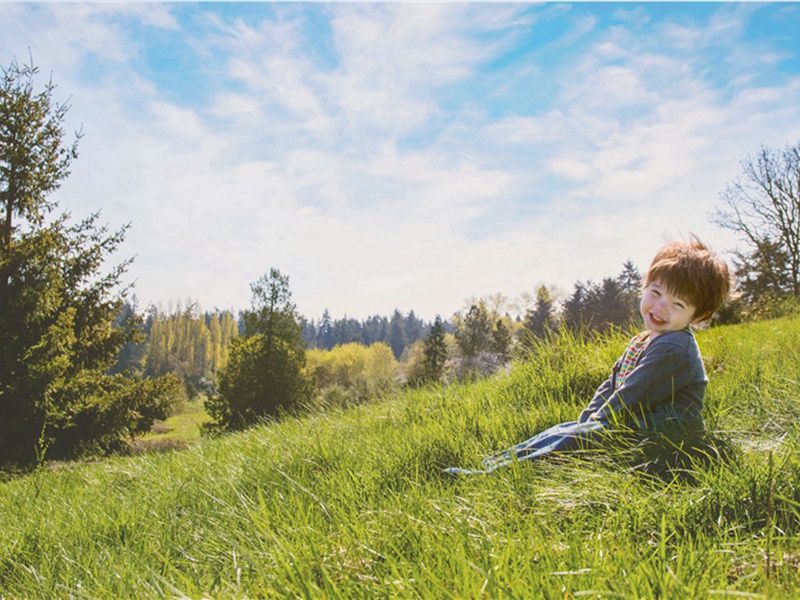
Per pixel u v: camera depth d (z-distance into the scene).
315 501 3.13
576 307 51.88
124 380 22.14
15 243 19.67
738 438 3.24
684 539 2.04
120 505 4.06
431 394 5.57
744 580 1.69
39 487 5.42
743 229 32.69
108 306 21.84
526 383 5.09
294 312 26.20
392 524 2.42
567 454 3.24
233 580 2.26
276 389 25.03
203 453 5.86
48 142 21.00
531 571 1.71
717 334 7.82
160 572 2.53
